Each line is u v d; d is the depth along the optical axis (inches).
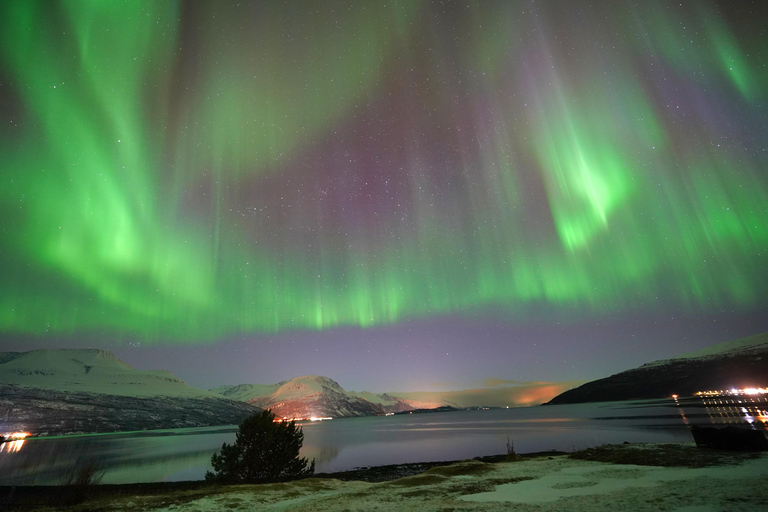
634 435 2027.6
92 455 2689.5
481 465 845.8
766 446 685.9
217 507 554.6
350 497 579.2
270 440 946.7
